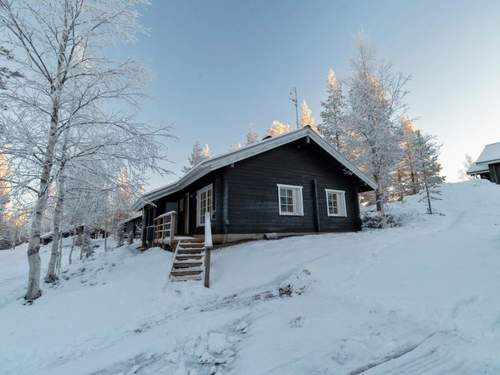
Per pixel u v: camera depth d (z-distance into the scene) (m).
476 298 3.00
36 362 3.13
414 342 2.52
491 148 23.06
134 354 3.07
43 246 27.06
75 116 6.00
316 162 11.45
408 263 4.52
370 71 13.80
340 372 2.25
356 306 3.47
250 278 5.47
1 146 5.13
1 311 4.79
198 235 10.26
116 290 5.30
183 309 4.39
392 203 18.69
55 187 6.25
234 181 9.09
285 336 3.03
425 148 15.97
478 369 2.00
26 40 5.85
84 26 6.22
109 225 21.42
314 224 10.70
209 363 2.75
